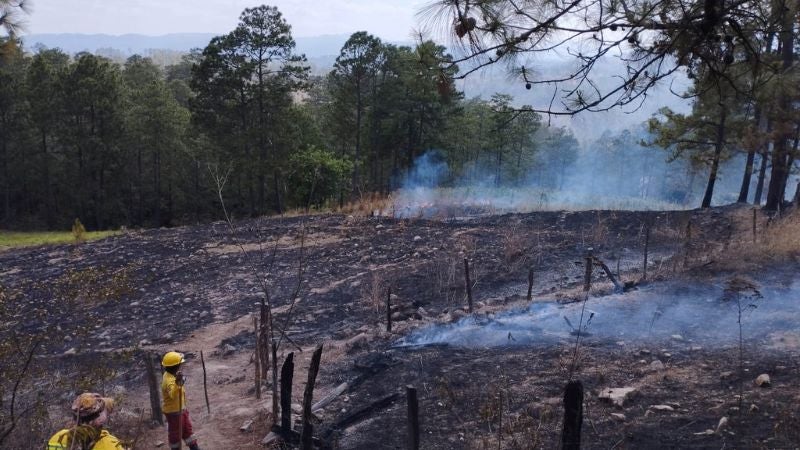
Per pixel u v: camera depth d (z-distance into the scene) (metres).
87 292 10.80
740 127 21.72
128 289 11.34
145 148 49.09
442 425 6.32
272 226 22.34
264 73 39.31
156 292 15.24
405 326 10.27
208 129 39.69
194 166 50.53
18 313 13.28
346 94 43.91
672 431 5.55
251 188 41.12
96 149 44.53
